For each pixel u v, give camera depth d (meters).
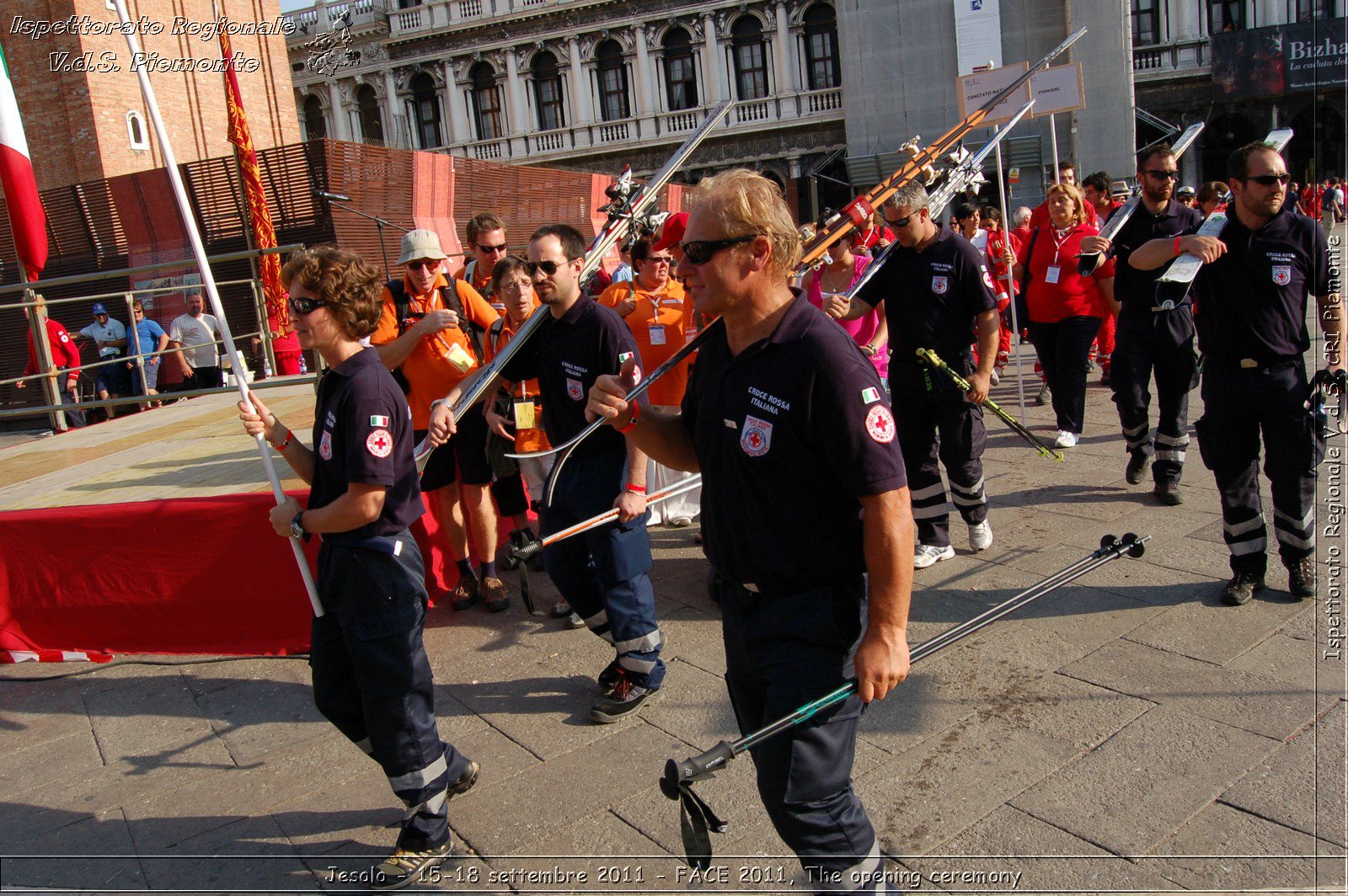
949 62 26.47
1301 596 4.15
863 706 2.23
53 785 3.66
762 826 3.00
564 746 3.59
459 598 5.03
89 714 4.24
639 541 3.74
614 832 3.04
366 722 2.89
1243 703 3.38
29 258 4.45
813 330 2.06
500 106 33.12
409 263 4.79
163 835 3.26
